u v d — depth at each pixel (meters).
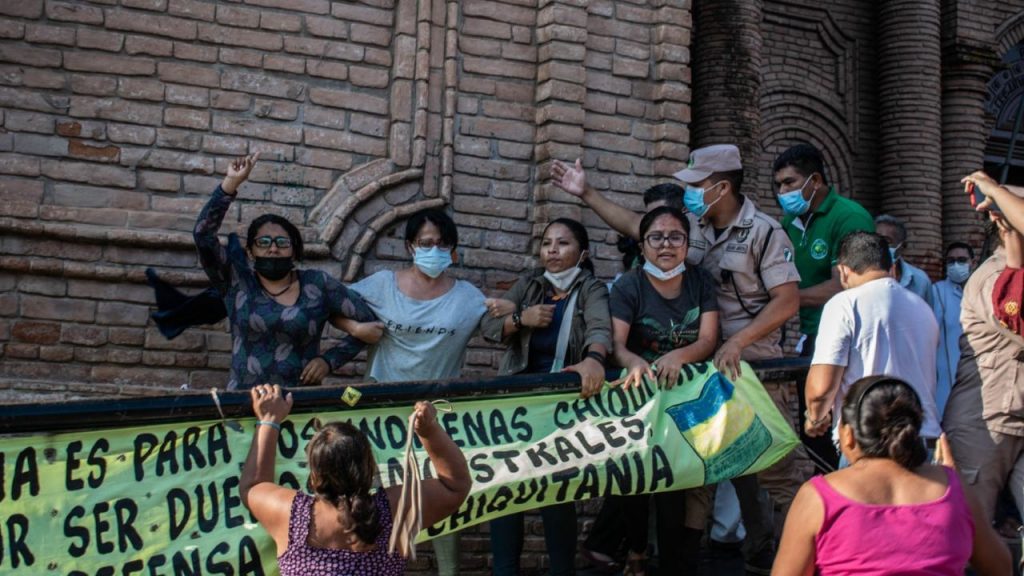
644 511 5.21
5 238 5.23
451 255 5.12
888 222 6.52
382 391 4.26
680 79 6.57
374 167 5.94
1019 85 12.49
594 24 6.42
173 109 5.62
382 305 5.08
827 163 10.97
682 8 6.63
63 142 5.41
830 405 4.55
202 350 5.57
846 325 4.54
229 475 3.95
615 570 5.84
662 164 6.48
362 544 3.31
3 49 5.33
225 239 5.58
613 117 6.43
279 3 5.86
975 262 10.06
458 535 5.31
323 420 4.19
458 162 6.11
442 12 6.13
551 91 6.19
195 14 5.69
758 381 4.95
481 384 4.46
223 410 3.93
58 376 5.30
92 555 3.72
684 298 5.01
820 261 5.98
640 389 4.79
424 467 4.28
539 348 5.09
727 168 5.21
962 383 4.87
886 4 10.87
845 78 11.02
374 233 5.86
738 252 5.17
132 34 5.57
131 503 3.81
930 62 10.68
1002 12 11.42
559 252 5.07
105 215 5.41
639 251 5.62
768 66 10.62
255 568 3.90
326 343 5.83
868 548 3.23
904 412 3.38
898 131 10.68
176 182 5.59
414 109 6.04
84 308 5.36
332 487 3.29
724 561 6.16
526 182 6.26
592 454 4.59
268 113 5.79
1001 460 4.73
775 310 5.07
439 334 5.06
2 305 5.22
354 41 6.00
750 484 5.49
